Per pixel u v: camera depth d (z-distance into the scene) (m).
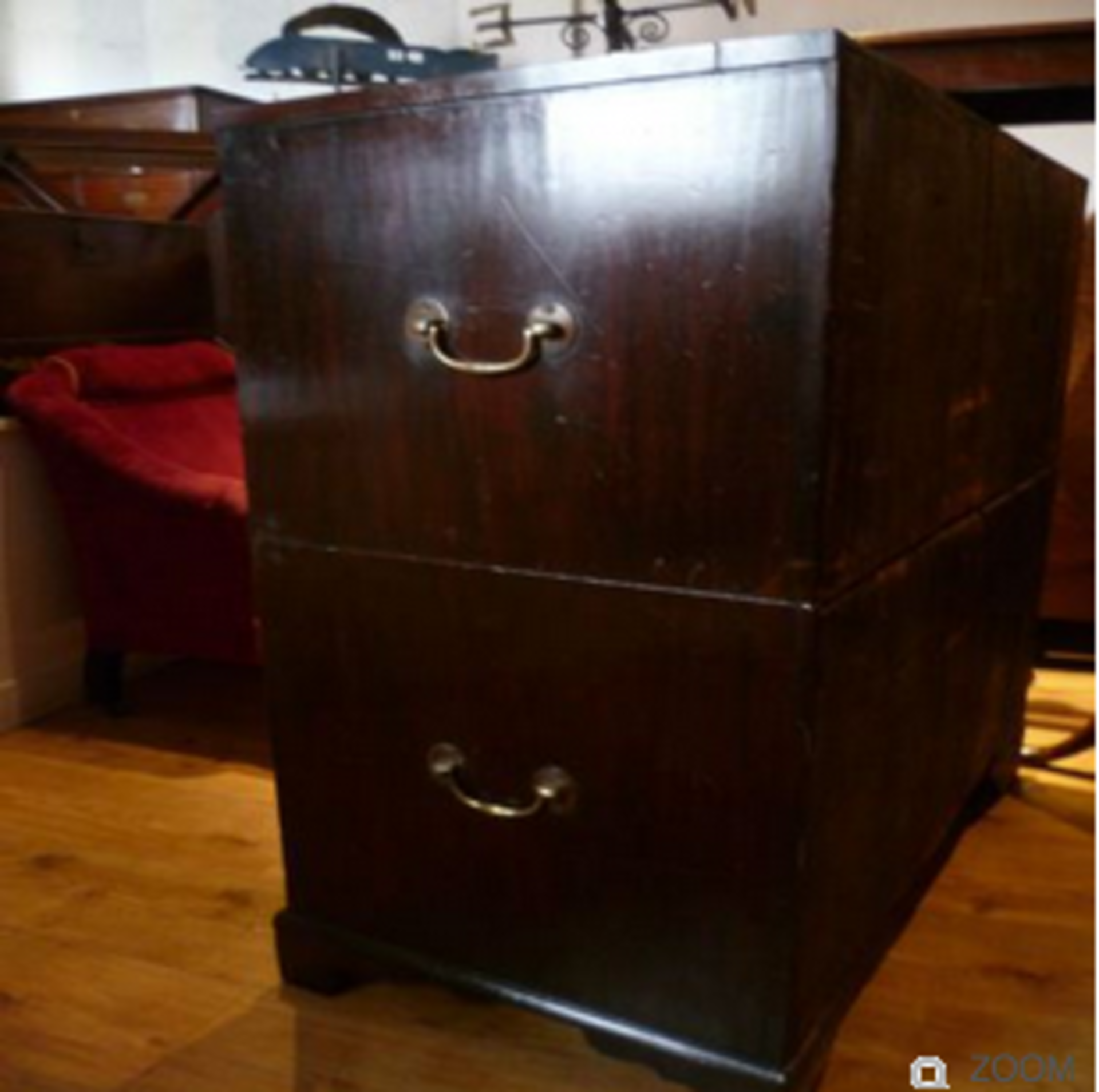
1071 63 1.34
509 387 0.78
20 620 1.81
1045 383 1.27
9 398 1.76
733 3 2.94
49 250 2.03
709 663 0.76
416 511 0.85
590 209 0.71
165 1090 0.94
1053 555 1.99
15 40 3.77
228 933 1.18
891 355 0.77
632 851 0.83
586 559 0.78
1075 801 1.47
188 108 3.04
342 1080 0.95
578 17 3.10
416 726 0.90
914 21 2.79
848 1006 0.92
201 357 2.11
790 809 0.76
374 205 0.79
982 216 0.93
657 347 0.72
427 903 0.96
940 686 1.04
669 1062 0.86
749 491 0.71
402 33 3.31
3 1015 1.04
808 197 0.64
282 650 0.96
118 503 1.70
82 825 1.45
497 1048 0.99
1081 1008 1.03
